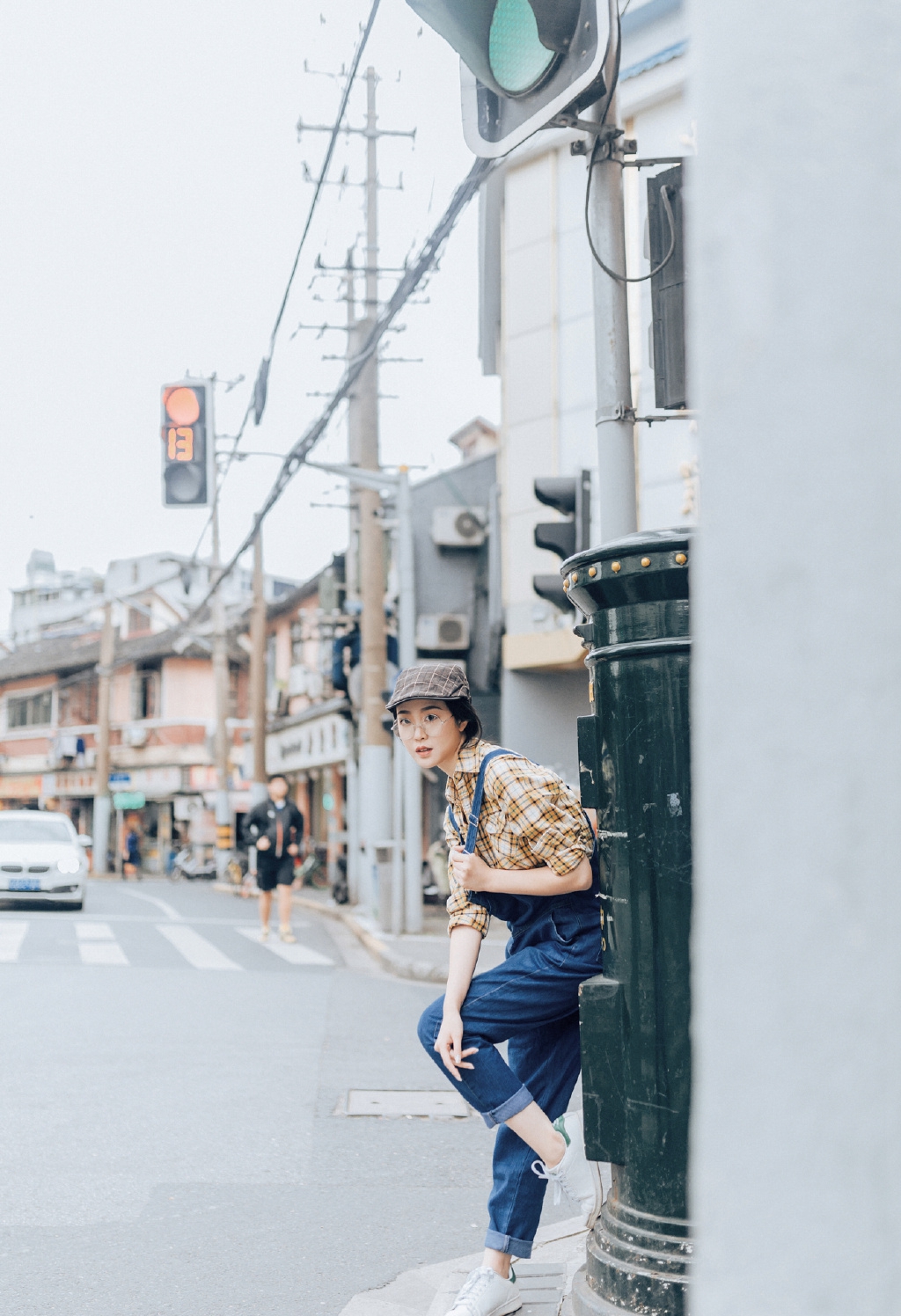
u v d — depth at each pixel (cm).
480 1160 532
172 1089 638
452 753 323
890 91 116
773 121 116
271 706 3631
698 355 120
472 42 379
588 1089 276
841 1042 109
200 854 3706
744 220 116
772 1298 110
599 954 304
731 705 115
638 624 274
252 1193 478
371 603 1700
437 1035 311
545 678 1622
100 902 2047
